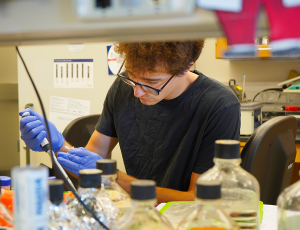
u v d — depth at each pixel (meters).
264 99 3.03
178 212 0.79
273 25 0.33
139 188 0.44
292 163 1.32
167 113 1.32
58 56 2.31
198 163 1.21
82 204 0.51
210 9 0.33
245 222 0.59
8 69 3.11
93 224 0.51
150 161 1.37
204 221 0.45
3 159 2.99
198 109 1.26
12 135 3.04
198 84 1.29
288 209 0.54
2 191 0.69
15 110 3.07
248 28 0.33
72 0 0.36
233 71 3.13
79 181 0.52
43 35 0.40
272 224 0.73
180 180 1.29
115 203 0.58
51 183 0.49
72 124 1.89
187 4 0.33
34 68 2.34
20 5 0.37
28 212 0.38
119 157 2.36
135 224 0.45
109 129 1.51
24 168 0.39
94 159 1.02
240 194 0.59
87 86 2.30
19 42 0.44
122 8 0.35
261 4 0.33
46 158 2.40
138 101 1.40
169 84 1.08
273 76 3.05
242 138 2.35
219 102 1.23
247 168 1.09
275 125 1.16
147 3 0.34
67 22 0.36
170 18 0.34
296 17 0.32
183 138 1.29
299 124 2.55
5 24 0.38
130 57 0.99
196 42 1.04
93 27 0.36
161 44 0.95
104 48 2.26
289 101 2.91
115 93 1.47
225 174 0.60
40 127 1.09
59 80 2.33
